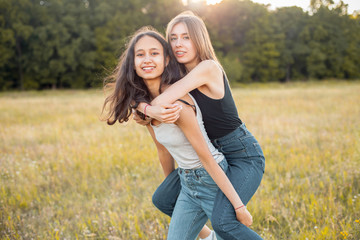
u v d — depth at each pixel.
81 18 39.81
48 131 7.93
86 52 39.22
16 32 36.88
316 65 47.88
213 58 2.25
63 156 5.45
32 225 3.15
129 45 2.07
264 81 47.28
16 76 39.72
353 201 3.24
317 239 2.57
